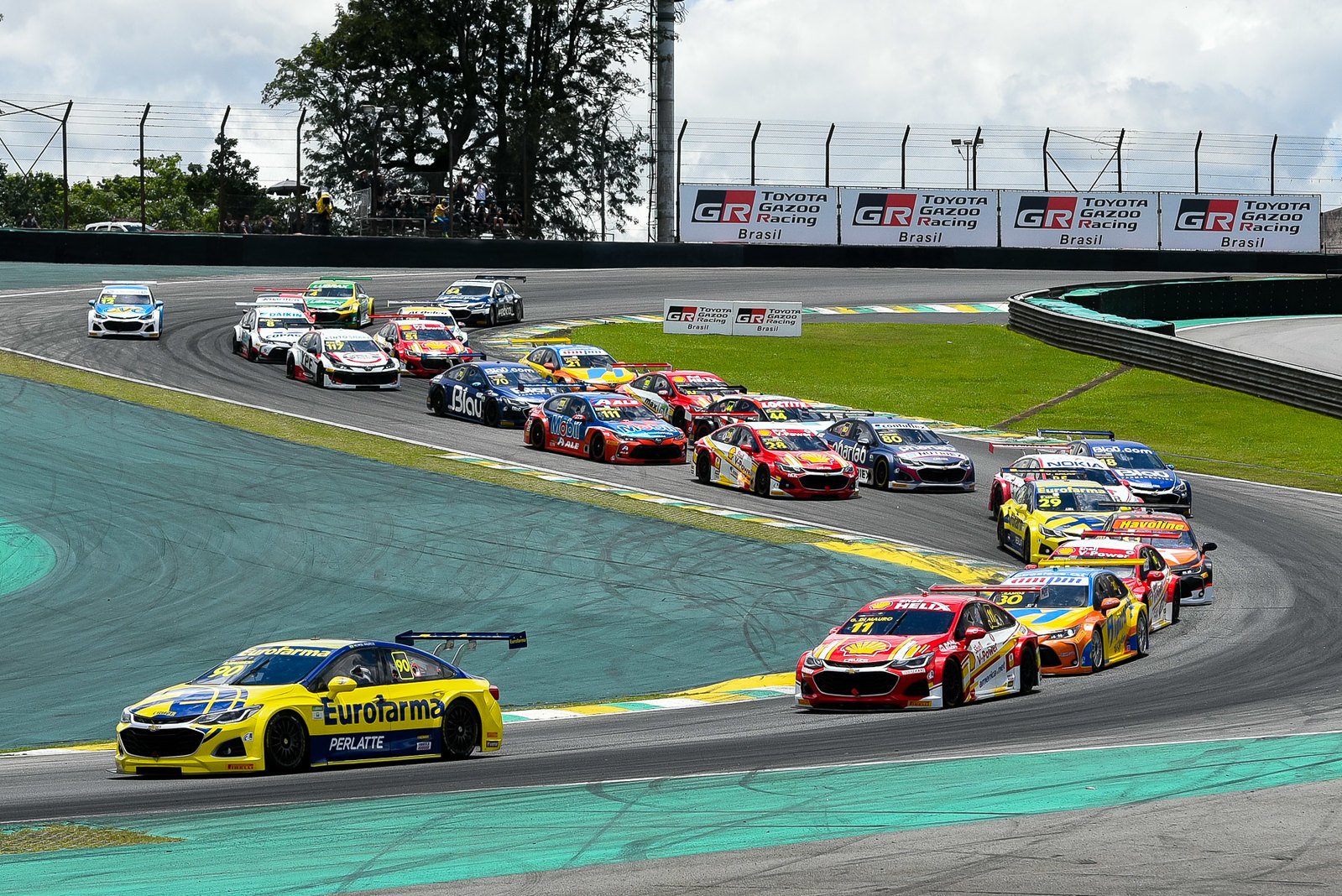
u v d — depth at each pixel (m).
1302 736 51.88
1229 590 97.62
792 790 43.41
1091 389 175.62
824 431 139.00
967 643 66.75
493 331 196.50
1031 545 102.12
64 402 140.88
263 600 87.38
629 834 37.41
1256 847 34.28
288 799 44.25
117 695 70.50
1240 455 146.38
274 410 144.38
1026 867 32.66
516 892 31.66
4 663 75.56
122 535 99.88
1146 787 42.34
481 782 47.16
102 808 43.78
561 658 79.38
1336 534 114.19
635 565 98.38
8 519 102.25
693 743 56.44
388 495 113.75
